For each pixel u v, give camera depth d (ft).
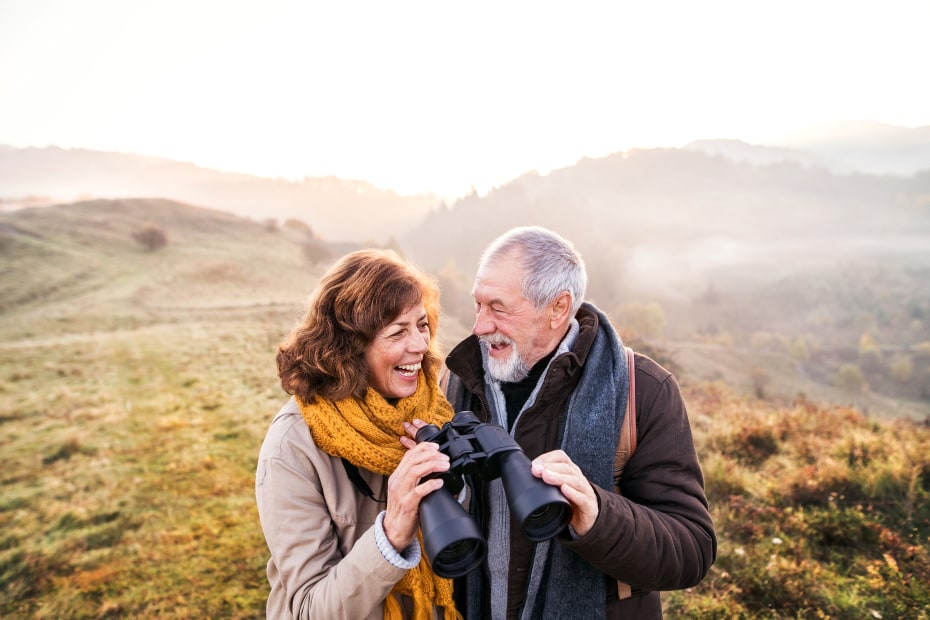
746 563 12.92
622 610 5.49
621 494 5.56
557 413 5.60
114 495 35.01
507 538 5.59
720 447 22.98
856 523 14.38
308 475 4.74
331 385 4.86
